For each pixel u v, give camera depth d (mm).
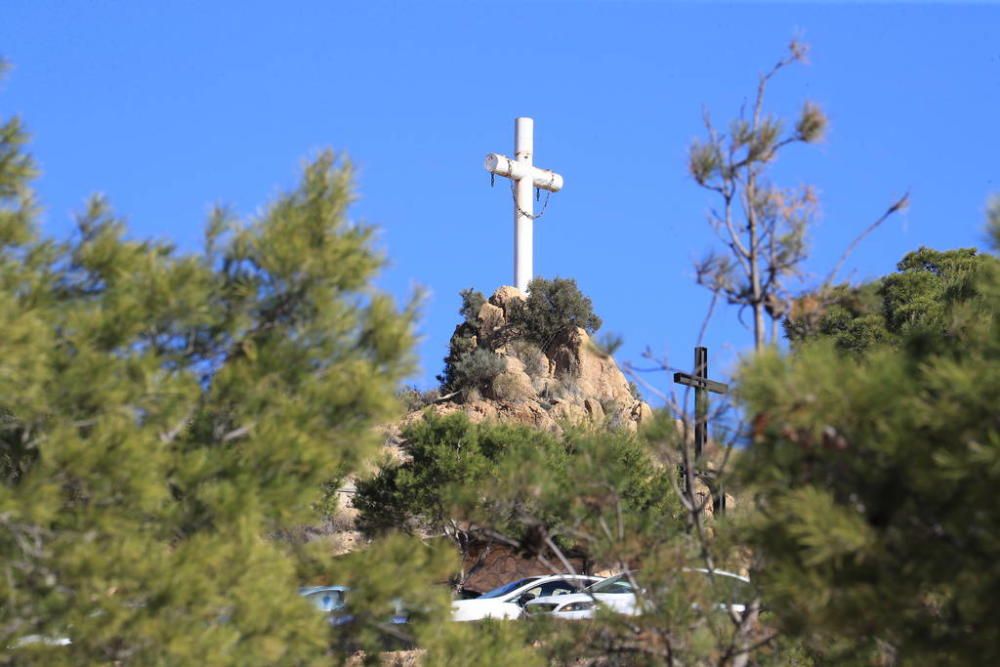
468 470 61875
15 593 21594
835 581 16344
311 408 24750
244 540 22422
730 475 18844
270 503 23578
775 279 22875
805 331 22953
